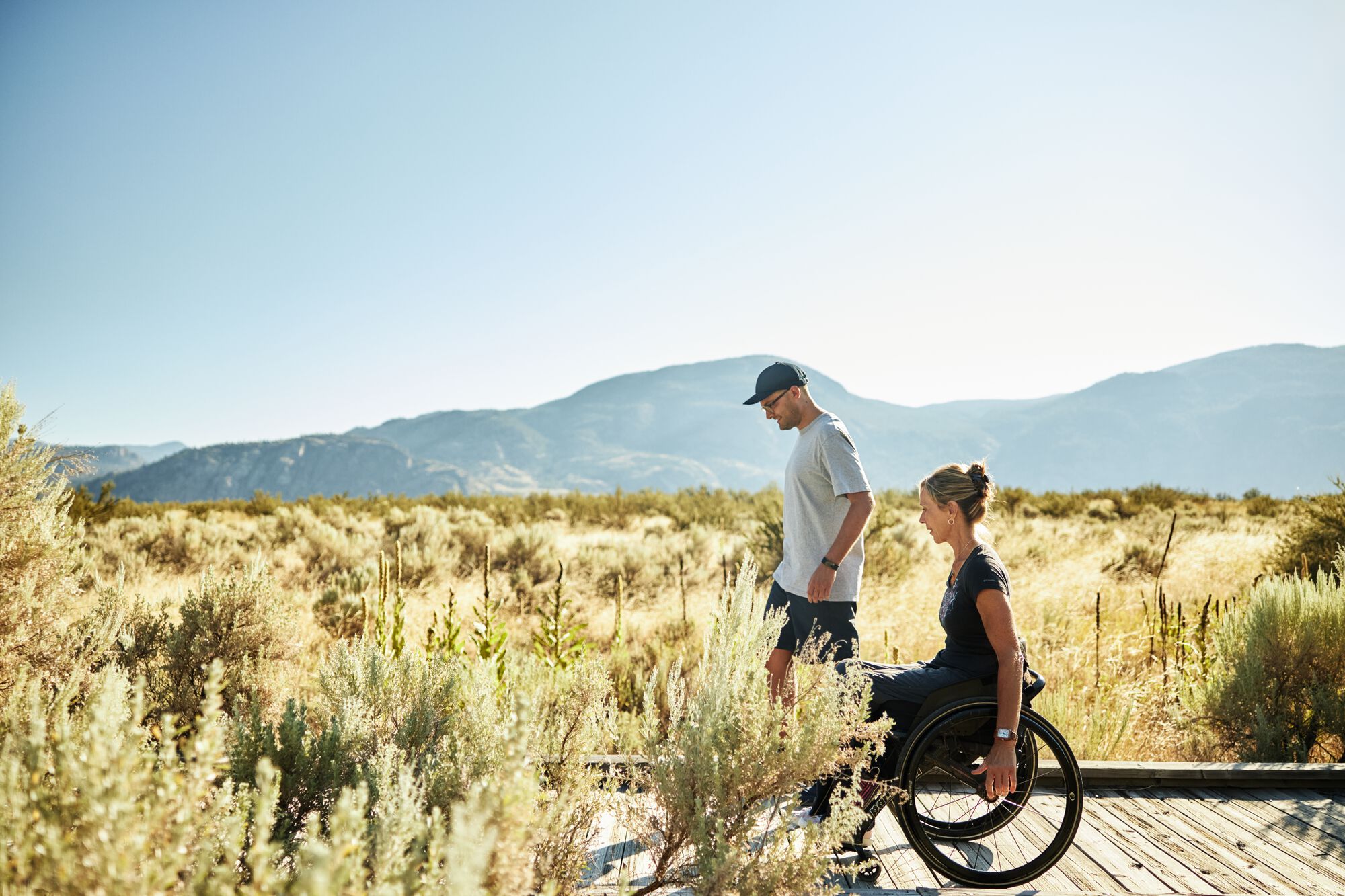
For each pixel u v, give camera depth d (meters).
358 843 1.45
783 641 3.85
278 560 12.80
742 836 2.27
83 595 3.91
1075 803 2.94
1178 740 5.20
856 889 2.87
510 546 14.08
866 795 2.87
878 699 3.05
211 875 1.58
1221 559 12.14
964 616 3.07
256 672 3.72
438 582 11.71
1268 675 5.13
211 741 1.50
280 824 2.27
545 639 6.48
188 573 11.78
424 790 2.28
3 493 2.87
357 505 26.69
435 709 2.98
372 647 3.14
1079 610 8.87
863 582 11.01
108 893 1.29
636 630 8.77
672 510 25.59
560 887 2.24
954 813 3.52
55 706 2.31
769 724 2.39
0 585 2.80
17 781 1.53
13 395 2.95
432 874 1.52
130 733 1.64
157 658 3.74
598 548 14.59
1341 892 2.90
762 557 11.81
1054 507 24.95
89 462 3.17
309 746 2.54
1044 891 2.88
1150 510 22.42
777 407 3.88
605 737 3.08
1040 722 3.01
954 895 2.81
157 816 1.41
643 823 2.61
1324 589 5.40
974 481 3.19
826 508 3.75
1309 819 3.54
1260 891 2.90
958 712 2.98
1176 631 6.89
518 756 1.60
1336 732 4.87
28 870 1.38
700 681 2.60
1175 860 3.15
